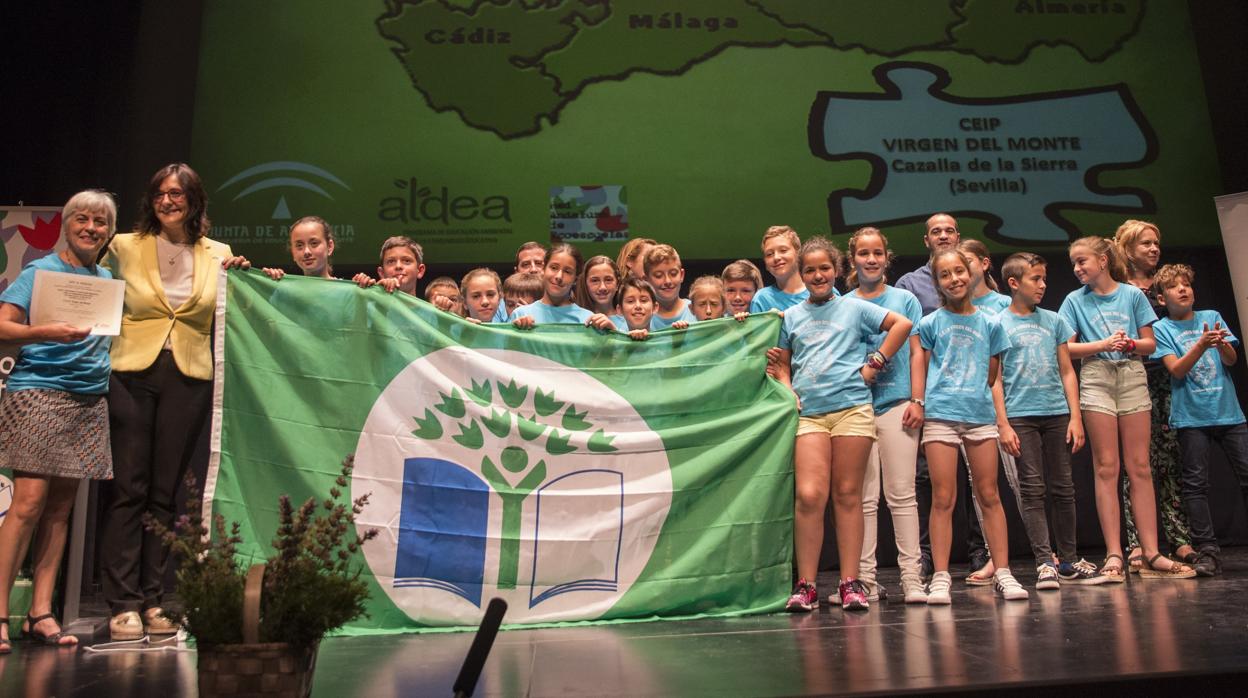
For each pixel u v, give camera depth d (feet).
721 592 12.02
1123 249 16.78
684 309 15.12
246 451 11.38
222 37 19.31
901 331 12.43
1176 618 10.25
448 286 15.78
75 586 12.60
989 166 20.44
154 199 11.50
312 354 11.76
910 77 20.61
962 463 19.07
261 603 7.14
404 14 19.84
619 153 19.92
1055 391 14.43
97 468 10.80
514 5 20.15
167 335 11.27
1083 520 19.69
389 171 19.35
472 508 11.75
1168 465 15.66
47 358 10.69
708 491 12.39
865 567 12.90
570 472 12.08
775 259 14.66
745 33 20.47
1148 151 20.70
